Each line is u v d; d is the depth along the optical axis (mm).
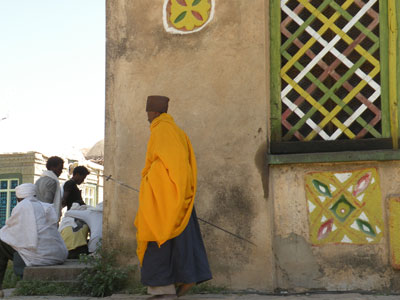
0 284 5215
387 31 4539
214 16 4789
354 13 4703
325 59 4746
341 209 4383
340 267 4332
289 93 4793
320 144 4586
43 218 5363
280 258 4457
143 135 4859
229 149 4605
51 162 6688
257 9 4684
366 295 4148
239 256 4465
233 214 4523
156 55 4902
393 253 4188
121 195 4840
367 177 4352
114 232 4812
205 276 3896
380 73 4527
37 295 4707
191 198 3906
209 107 4703
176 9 4902
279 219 4500
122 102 4945
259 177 4500
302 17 4840
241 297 4188
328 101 4695
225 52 4719
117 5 5059
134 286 4660
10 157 13398
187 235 3869
